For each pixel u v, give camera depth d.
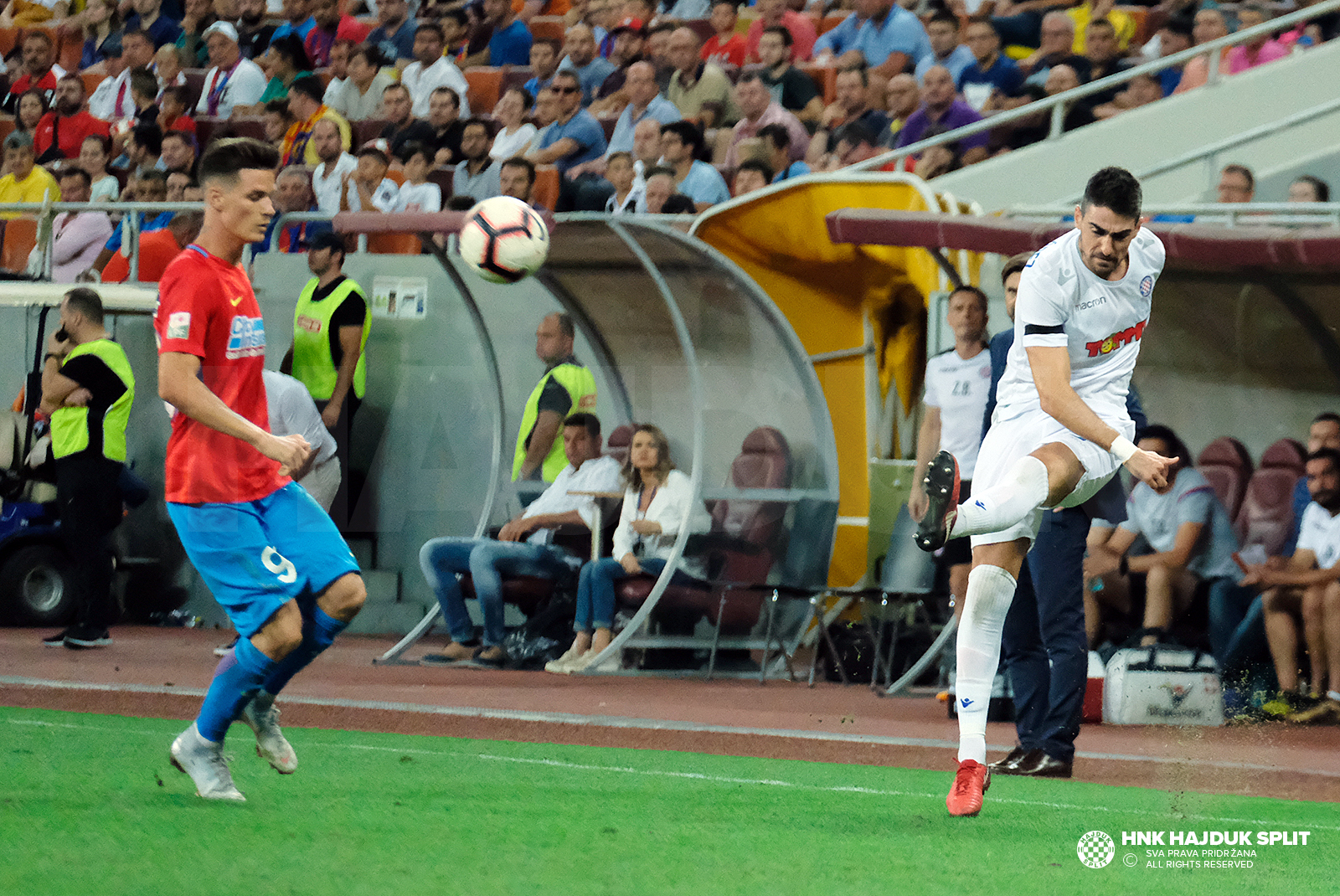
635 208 41.00
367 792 17.83
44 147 55.12
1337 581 25.84
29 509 38.62
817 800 18.14
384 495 38.88
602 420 36.12
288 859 13.64
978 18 43.59
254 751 20.95
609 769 20.50
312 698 25.42
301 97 48.12
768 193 32.91
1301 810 18.30
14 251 46.06
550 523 31.78
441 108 45.72
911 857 14.55
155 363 41.25
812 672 30.67
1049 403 16.69
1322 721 25.50
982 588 16.97
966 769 16.83
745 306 33.75
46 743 21.45
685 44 45.94
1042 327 16.84
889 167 40.34
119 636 36.69
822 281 34.34
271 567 15.99
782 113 43.28
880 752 21.59
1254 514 28.36
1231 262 25.47
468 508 38.16
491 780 19.19
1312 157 37.78
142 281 42.34
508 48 53.19
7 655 31.25
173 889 12.30
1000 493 16.19
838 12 51.19
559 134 45.28
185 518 15.98
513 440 37.72
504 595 31.98
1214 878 14.09
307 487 33.75
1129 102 40.47
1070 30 43.69
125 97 57.75
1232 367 29.92
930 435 29.12
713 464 34.66
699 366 34.72
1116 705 25.02
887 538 33.00
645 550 31.45
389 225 31.56
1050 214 31.45
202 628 40.03
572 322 34.56
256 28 58.78
